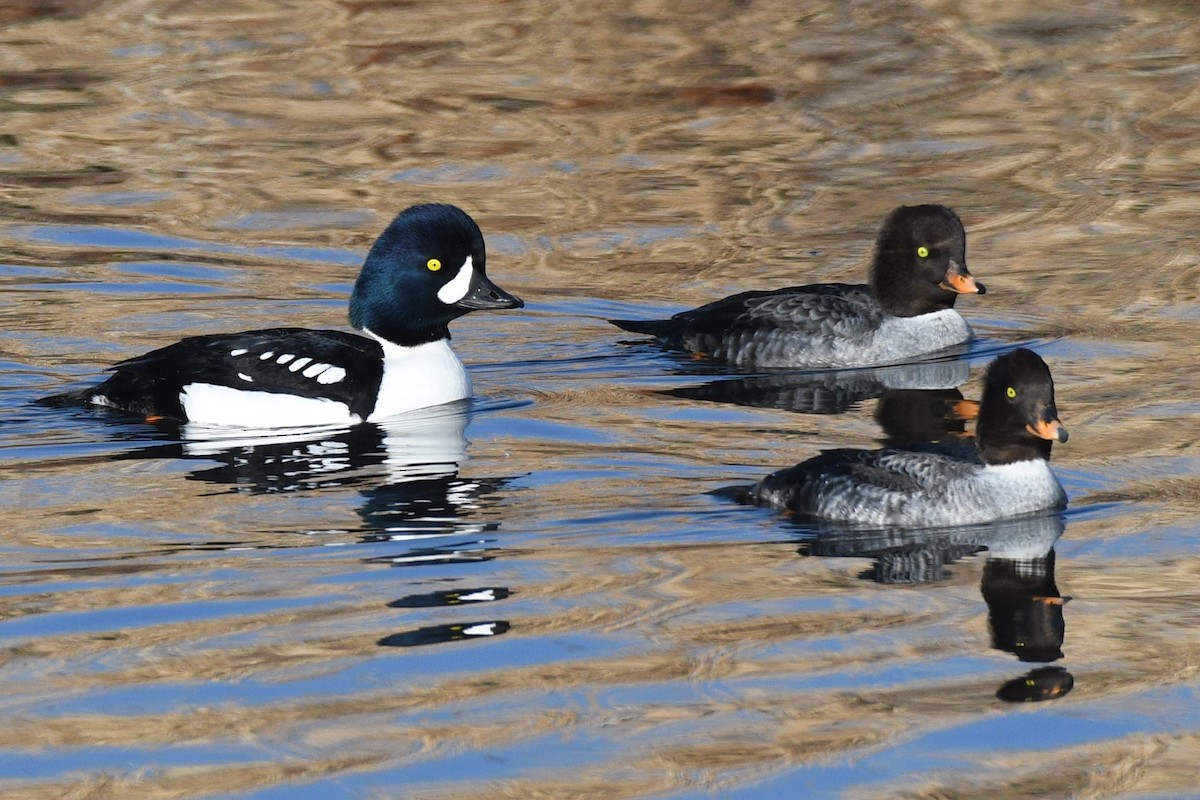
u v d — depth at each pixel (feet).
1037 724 29.94
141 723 30.07
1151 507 41.16
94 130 82.23
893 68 90.12
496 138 81.05
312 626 34.30
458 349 58.59
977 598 35.65
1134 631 33.88
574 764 28.55
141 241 69.46
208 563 37.81
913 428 49.19
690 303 63.05
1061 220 70.44
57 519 40.83
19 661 32.63
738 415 50.70
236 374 49.55
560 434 48.34
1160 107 83.56
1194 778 27.96
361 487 43.29
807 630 34.01
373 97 86.53
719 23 97.96
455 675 31.89
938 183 74.54
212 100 86.17
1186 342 56.90
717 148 79.51
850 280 64.49
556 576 37.04
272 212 72.64
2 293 63.36
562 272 66.33
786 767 28.43
